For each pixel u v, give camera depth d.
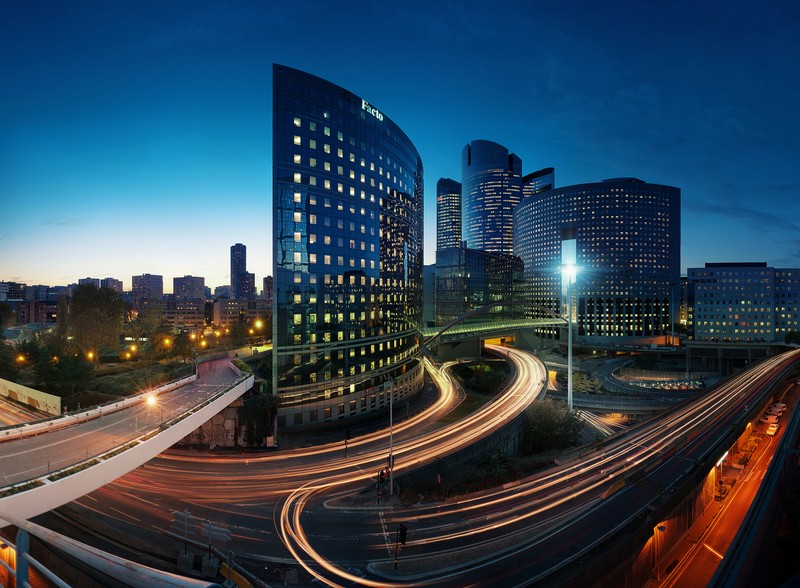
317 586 27.59
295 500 41.31
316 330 76.44
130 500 39.88
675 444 57.12
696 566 39.28
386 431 67.00
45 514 33.94
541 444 70.19
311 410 74.94
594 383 147.62
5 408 56.06
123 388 65.12
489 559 30.66
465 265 183.62
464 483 45.16
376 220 91.12
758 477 59.00
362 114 87.50
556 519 36.75
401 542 29.80
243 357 91.56
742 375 114.62
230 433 59.06
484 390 108.88
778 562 42.47
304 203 75.50
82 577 17.89
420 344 113.56
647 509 38.09
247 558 30.73
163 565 28.20
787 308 199.50
